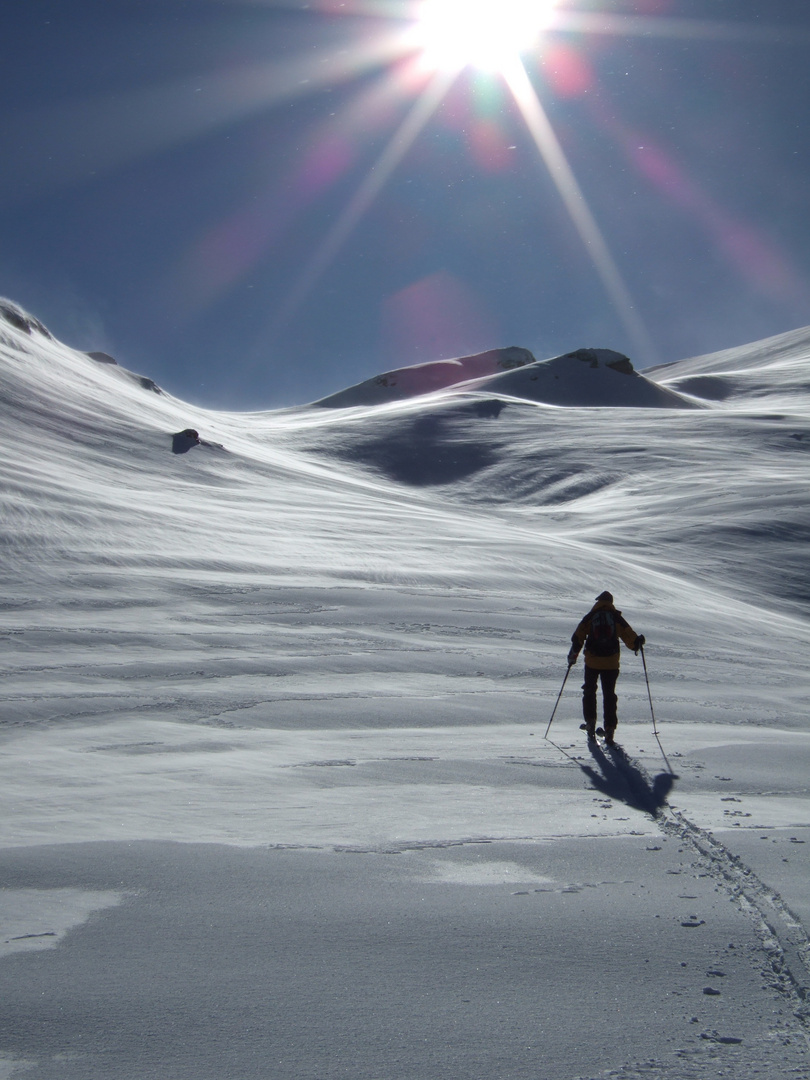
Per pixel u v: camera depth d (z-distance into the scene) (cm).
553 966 313
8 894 384
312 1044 255
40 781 633
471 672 1302
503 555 2845
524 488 6756
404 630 1662
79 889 393
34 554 2128
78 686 1077
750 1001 285
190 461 4628
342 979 301
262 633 1551
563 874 423
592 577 2659
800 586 3538
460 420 9369
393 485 7044
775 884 405
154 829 502
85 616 1628
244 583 2058
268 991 291
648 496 5750
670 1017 274
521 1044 256
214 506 3356
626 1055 249
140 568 2123
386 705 1012
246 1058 247
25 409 4734
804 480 5738
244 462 4925
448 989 294
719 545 4131
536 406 10306
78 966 309
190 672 1194
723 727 973
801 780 670
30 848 454
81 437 4572
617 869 431
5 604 1681
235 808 558
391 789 620
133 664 1234
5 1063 242
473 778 662
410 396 18850
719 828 510
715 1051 252
